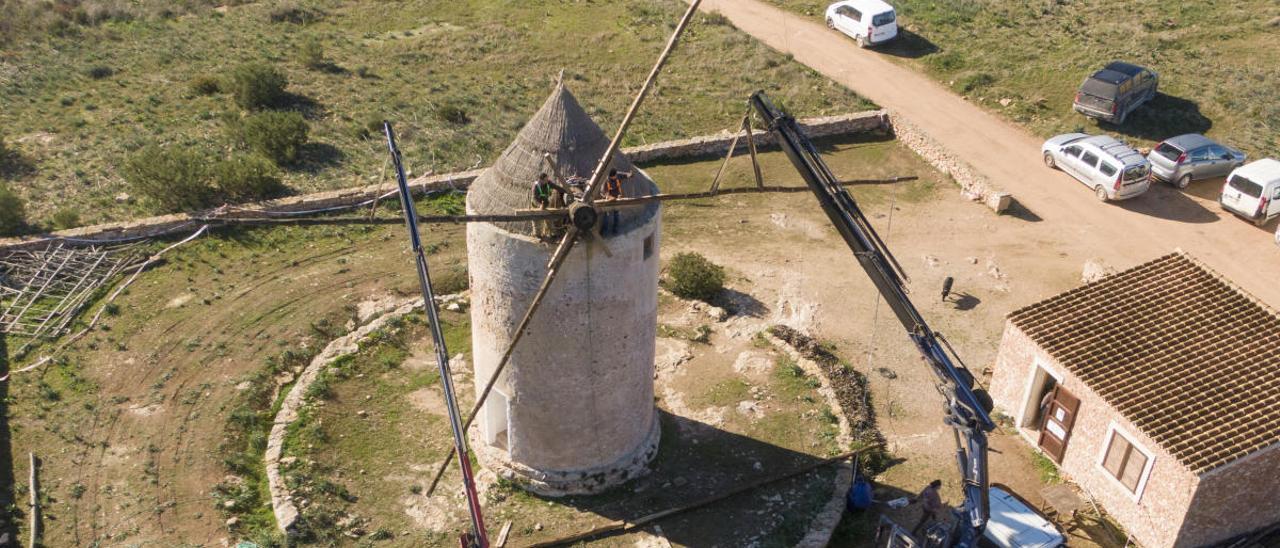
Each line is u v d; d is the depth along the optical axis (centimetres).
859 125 4166
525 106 4372
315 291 3023
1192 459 2075
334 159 3825
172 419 2467
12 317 2847
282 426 2442
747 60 4772
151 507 2192
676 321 2950
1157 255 3362
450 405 1588
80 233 3180
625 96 4447
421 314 2933
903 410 2627
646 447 2375
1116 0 5353
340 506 2238
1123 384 2292
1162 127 4156
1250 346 2394
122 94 4294
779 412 2592
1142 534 2214
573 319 2036
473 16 5394
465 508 2256
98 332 2803
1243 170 3519
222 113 4134
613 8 5472
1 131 3891
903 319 2078
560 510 2256
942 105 4369
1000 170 3881
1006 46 4822
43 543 2094
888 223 3550
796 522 2211
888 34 4862
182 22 5200
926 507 2205
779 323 2950
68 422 2447
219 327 2833
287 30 5138
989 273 3241
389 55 4834
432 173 3712
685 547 2159
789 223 3522
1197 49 4741
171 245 3222
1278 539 2264
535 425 2208
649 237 2083
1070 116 4241
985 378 2741
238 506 2208
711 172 3834
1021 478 2422
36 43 4772
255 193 3519
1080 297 2595
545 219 1827
